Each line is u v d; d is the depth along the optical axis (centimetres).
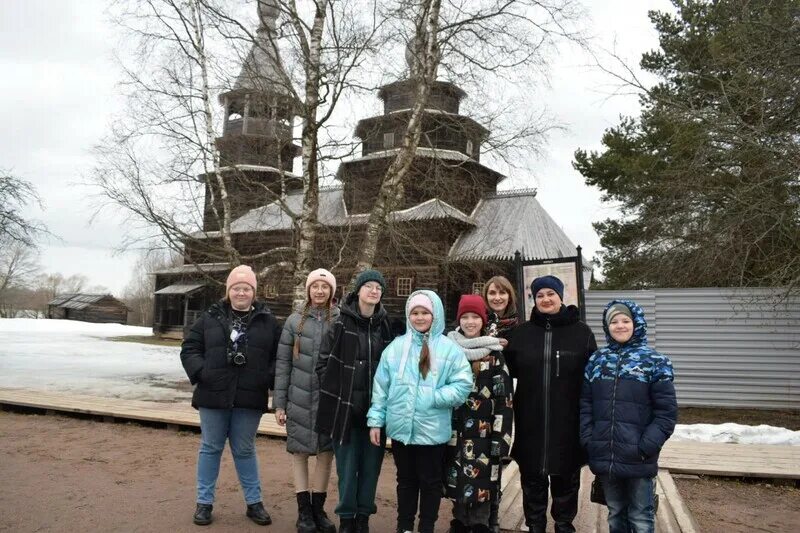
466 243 2625
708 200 1245
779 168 1041
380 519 506
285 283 1581
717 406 1167
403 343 434
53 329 4197
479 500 413
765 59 1098
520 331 461
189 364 472
